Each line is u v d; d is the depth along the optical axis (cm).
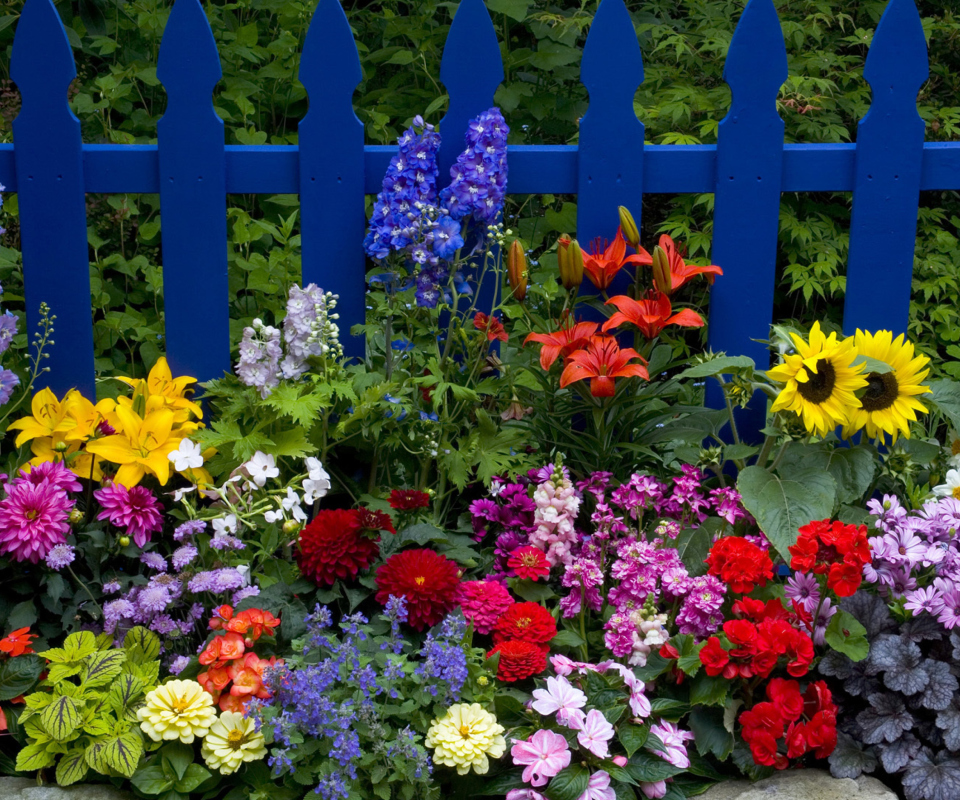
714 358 284
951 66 478
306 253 299
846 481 267
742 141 288
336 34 284
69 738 209
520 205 438
